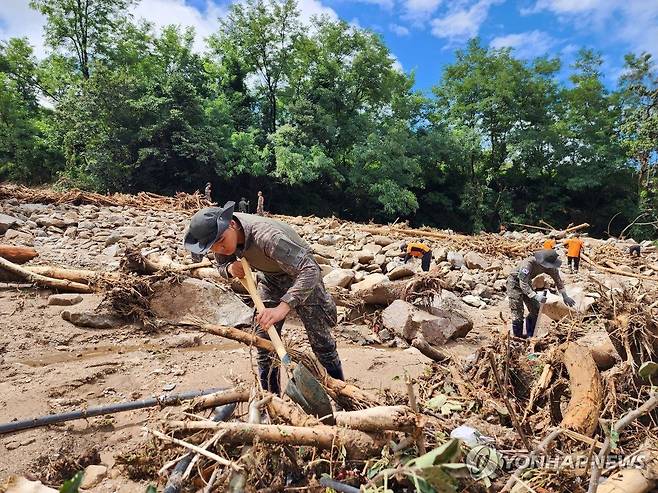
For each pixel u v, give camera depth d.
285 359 2.52
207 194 13.55
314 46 30.02
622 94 33.00
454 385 3.19
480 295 7.86
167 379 3.85
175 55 29.73
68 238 8.27
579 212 33.81
